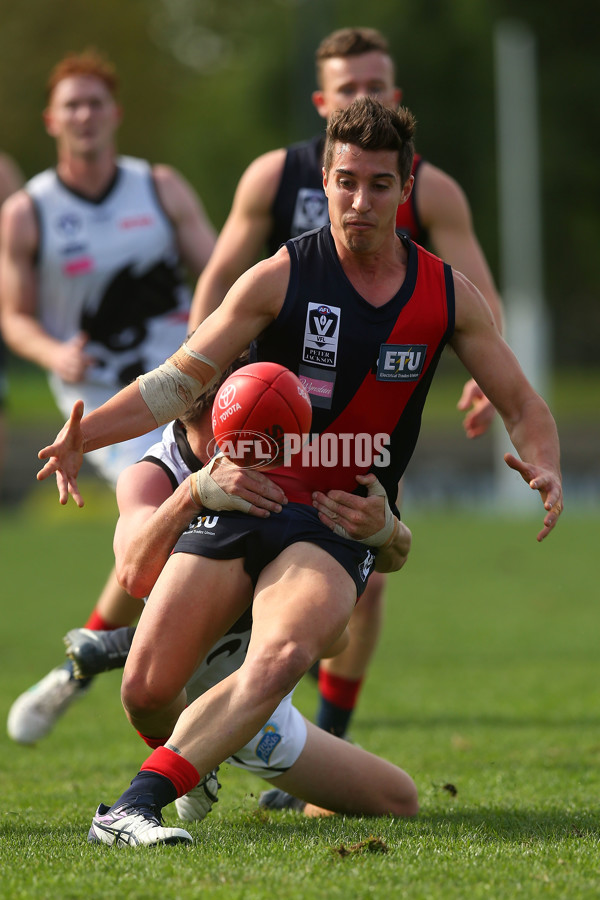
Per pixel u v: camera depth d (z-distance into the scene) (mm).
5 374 29797
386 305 13039
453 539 59656
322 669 18953
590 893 10297
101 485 81875
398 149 12648
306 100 84438
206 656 13695
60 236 24609
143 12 161125
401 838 12750
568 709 23812
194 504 13219
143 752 20281
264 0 157750
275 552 12992
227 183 153750
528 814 14453
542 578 46531
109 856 11484
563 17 133375
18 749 20844
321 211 18688
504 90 95688
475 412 19484
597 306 152750
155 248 24938
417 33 136000
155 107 161625
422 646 32594
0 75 154250
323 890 10219
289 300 13031
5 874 10906
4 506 79625
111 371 24891
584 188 136500
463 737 21109
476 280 18734
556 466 13320
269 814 14961
